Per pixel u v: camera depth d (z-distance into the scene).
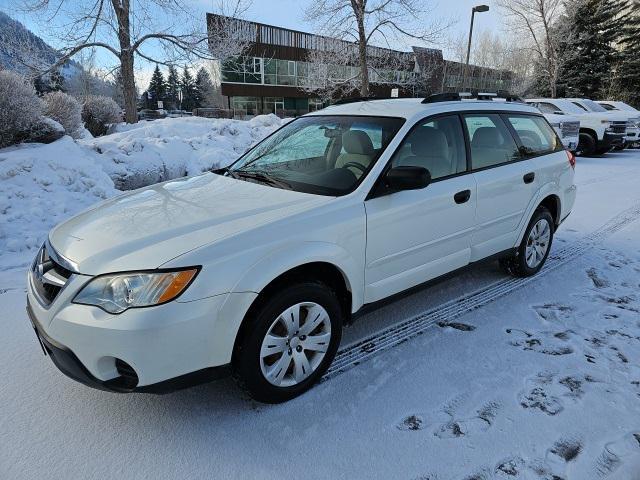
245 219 2.70
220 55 15.57
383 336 3.50
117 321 2.24
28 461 2.28
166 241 2.48
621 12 35.03
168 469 2.26
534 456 2.33
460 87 32.59
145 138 9.02
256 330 2.52
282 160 3.71
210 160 8.91
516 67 34.88
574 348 3.32
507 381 2.94
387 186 3.15
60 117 8.97
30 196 5.82
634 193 9.00
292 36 39.88
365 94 17.47
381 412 2.66
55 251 2.63
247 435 2.48
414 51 24.70
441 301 4.10
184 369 2.36
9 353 3.21
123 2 14.54
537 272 4.79
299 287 2.67
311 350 2.83
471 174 3.77
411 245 3.31
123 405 2.70
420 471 2.25
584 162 13.92
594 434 2.48
